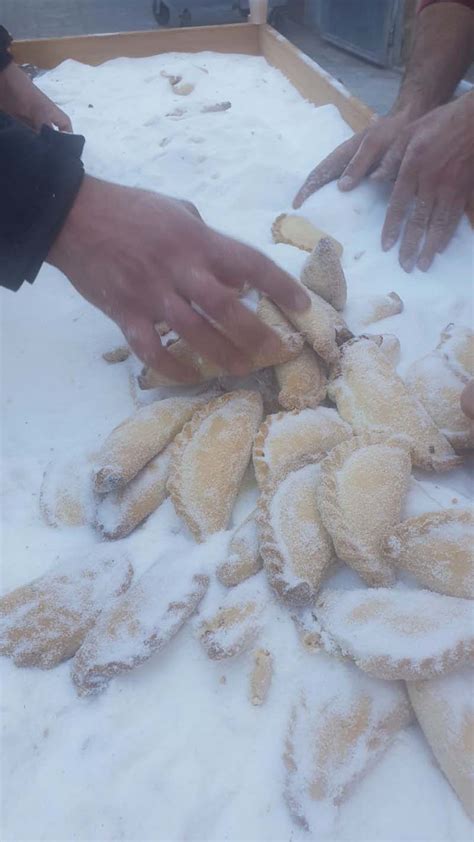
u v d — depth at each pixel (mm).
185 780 338
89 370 596
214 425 459
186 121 1043
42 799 336
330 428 458
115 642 369
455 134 706
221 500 433
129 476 446
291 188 853
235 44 1404
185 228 418
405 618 350
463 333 539
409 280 672
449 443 464
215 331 419
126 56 1377
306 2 1845
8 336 641
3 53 890
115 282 419
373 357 497
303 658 371
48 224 413
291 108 1125
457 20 857
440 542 372
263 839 318
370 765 333
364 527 388
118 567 415
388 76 1488
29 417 555
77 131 1056
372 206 787
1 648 387
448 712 330
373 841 316
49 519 461
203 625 374
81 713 364
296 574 377
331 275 542
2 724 361
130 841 322
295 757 333
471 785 314
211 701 364
